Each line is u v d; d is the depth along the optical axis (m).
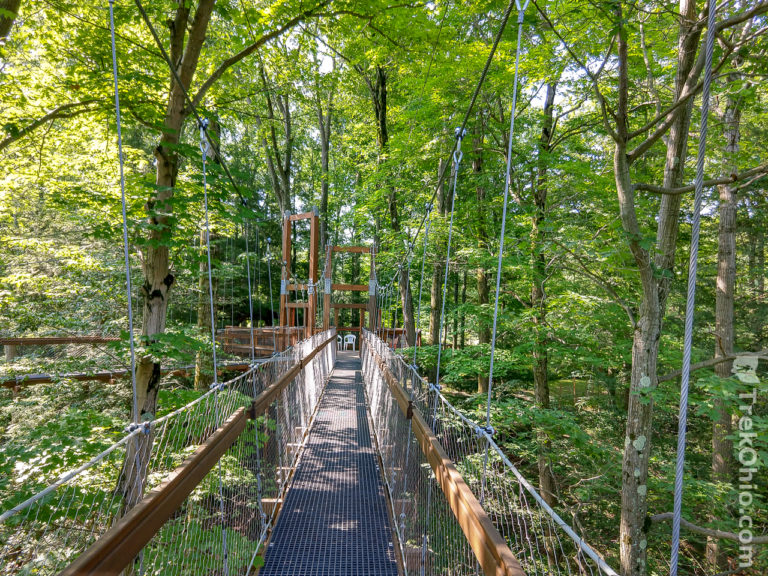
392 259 10.43
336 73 6.72
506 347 9.54
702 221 8.39
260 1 4.93
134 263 7.09
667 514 4.43
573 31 5.11
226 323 16.69
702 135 1.10
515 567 1.14
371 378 7.32
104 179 5.32
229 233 7.07
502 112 7.88
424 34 4.34
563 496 6.89
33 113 4.11
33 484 2.63
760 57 3.83
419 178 10.38
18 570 1.66
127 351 3.69
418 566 2.74
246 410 3.16
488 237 8.77
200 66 5.48
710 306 8.77
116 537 1.25
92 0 4.14
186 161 5.30
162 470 2.64
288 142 15.05
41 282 5.77
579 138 8.02
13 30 4.03
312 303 11.74
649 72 5.13
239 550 2.84
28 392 5.41
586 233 5.15
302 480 4.89
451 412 2.43
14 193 5.46
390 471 4.36
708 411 3.91
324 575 3.17
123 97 3.77
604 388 10.19
